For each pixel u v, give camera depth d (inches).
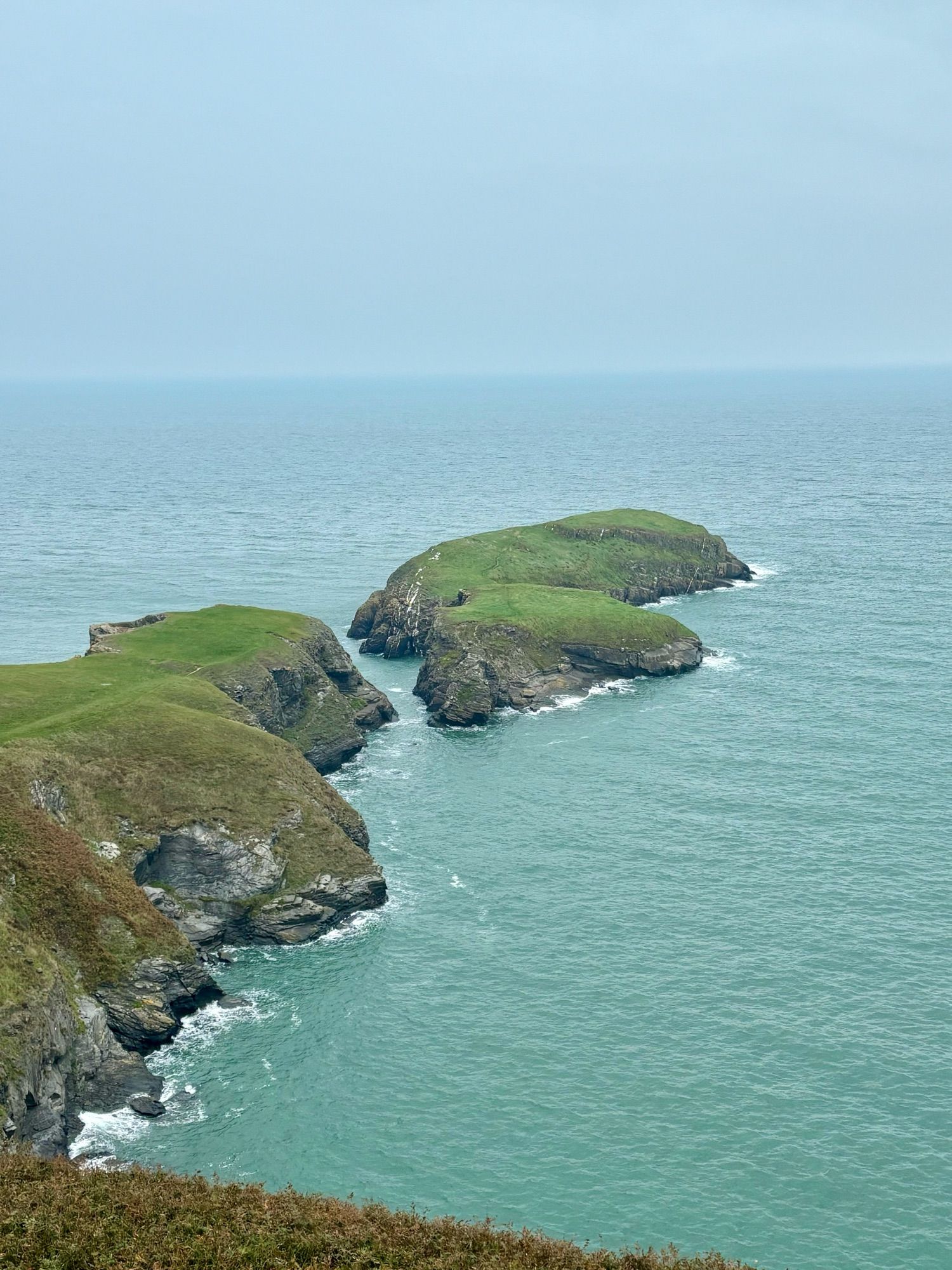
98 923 2891.2
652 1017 2817.4
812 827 3804.1
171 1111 2539.4
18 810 3065.9
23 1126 2341.3
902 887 3390.7
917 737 4594.0
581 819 3932.1
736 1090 2554.1
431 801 4121.6
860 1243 2150.6
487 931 3240.7
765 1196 2262.6
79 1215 1895.9
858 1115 2466.8
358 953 3157.0
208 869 3294.8
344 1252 1840.6
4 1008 2436.0
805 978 2950.3
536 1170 2343.8
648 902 3353.8
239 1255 1809.8
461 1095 2568.9
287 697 4687.5
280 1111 2532.0
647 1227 2197.3
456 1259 1833.2
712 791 4133.9
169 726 3695.9
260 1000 2957.7
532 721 4997.5
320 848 3427.7
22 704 3897.6
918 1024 2755.9
